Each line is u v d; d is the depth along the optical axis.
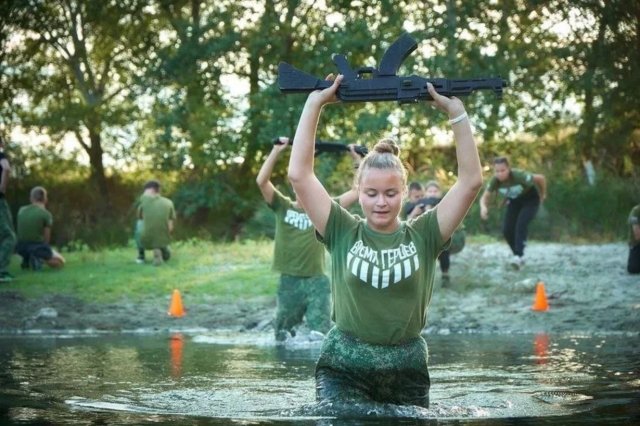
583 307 12.65
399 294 5.32
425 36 23.03
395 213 5.33
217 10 25.58
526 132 24.97
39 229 17.45
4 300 14.23
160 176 28.53
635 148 24.45
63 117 26.97
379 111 25.00
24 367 7.54
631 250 14.93
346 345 5.41
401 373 5.37
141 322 12.66
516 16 23.52
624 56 22.47
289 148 26.53
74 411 5.28
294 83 5.26
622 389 6.03
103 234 24.58
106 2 26.77
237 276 15.95
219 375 7.04
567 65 23.06
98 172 28.44
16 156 27.45
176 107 25.58
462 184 5.28
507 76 22.77
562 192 21.94
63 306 13.88
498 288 14.33
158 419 5.01
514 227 15.70
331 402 5.34
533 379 6.61
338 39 23.67
